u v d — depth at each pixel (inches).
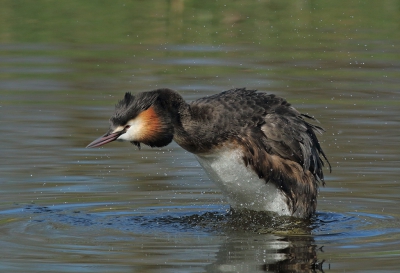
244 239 407.8
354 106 706.2
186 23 983.6
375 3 1044.5
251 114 446.6
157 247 391.5
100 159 564.1
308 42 924.6
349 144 594.2
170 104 433.1
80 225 430.6
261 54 882.1
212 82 771.4
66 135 614.9
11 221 435.8
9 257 373.4
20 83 777.6
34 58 860.6
